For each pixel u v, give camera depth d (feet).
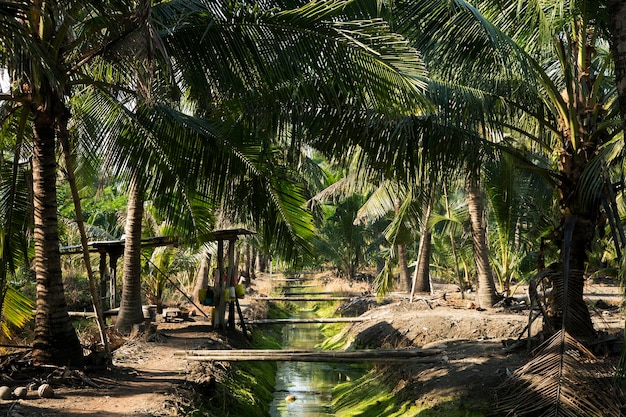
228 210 30.09
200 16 24.00
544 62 30.91
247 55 23.84
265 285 118.21
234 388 31.17
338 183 64.69
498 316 43.75
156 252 55.42
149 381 26.68
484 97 27.04
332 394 39.32
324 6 22.26
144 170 28.63
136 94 24.40
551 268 27.76
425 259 67.36
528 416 22.63
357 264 116.88
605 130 27.09
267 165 29.27
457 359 30.48
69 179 25.29
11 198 27.32
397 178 27.86
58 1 20.20
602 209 27.40
